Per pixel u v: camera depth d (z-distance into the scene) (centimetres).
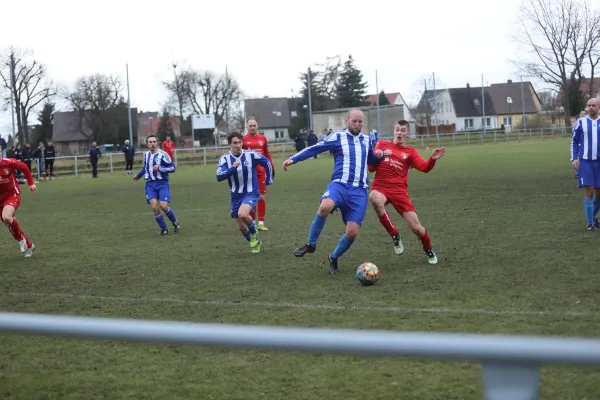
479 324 720
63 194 3038
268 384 584
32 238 1598
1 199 1305
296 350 219
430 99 11231
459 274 984
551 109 10794
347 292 905
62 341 732
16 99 8325
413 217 1063
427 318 753
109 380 612
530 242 1223
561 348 189
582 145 1298
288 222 1698
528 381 196
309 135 5703
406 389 556
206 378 605
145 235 1580
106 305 892
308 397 551
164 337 233
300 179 3238
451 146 7000
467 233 1368
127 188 3266
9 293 989
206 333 229
